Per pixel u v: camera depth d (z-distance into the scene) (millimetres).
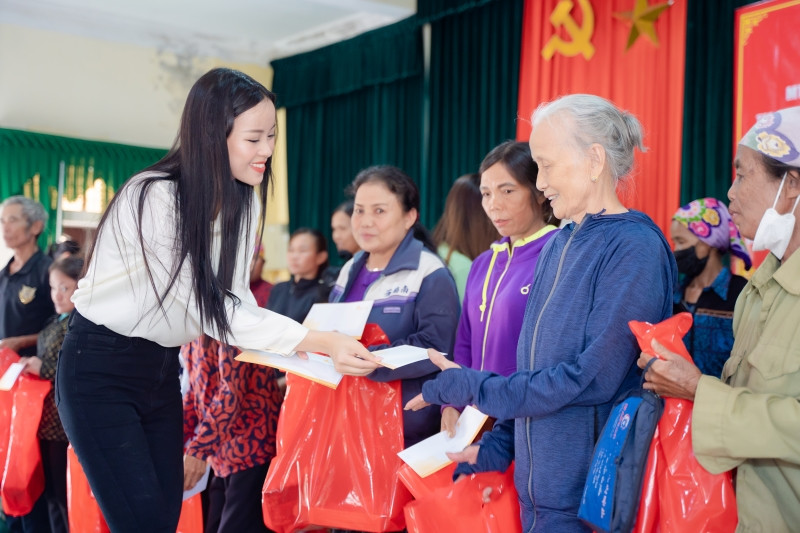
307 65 6570
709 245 2754
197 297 1667
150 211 1617
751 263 2893
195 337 1810
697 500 1375
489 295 2057
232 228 1707
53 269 3229
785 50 3398
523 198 2016
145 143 6523
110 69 6352
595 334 1442
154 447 1759
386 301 2295
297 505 2096
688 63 3877
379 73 5867
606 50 4293
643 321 1425
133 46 6445
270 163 1835
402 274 2318
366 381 2078
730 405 1346
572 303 1502
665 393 1422
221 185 1647
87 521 2318
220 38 6711
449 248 2771
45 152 5973
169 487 1757
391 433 2039
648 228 1503
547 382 1453
